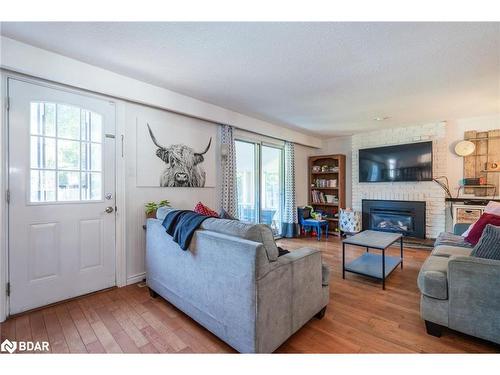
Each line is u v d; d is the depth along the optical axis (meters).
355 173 5.24
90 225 2.43
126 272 2.68
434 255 2.28
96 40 1.93
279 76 2.54
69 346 1.64
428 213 4.37
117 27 1.77
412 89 2.84
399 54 2.09
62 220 2.26
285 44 1.96
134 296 2.40
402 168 4.54
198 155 3.37
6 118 1.97
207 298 1.70
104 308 2.15
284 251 1.97
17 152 2.02
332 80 2.62
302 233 5.29
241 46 1.99
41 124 2.16
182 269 1.94
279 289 1.54
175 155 3.11
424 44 1.94
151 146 2.89
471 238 2.48
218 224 1.76
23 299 2.05
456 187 4.21
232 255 1.51
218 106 3.49
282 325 1.57
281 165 5.07
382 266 2.77
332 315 2.06
